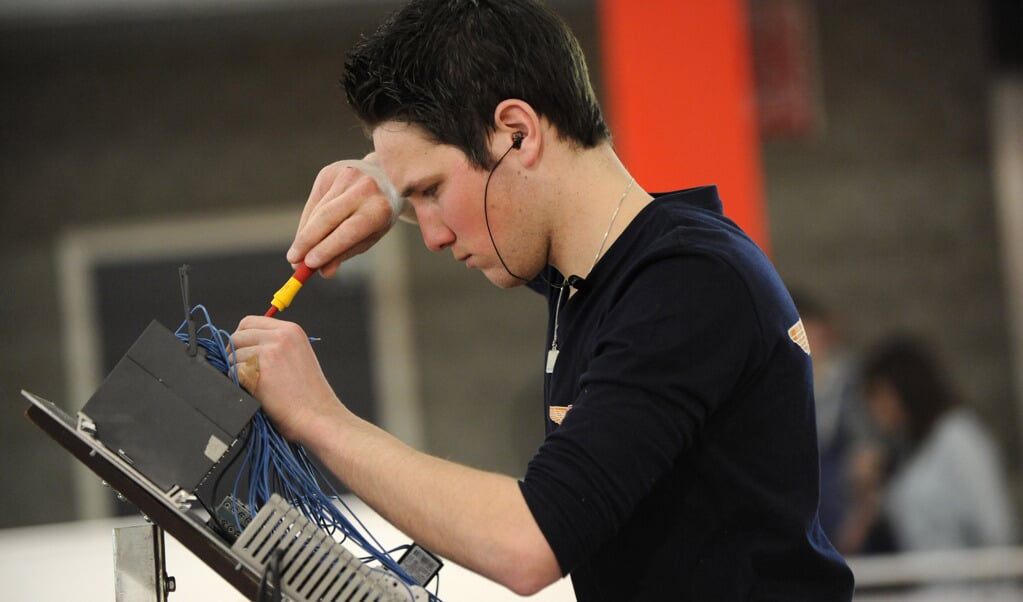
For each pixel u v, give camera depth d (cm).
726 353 374
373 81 414
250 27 1900
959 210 1914
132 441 367
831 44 1925
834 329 1587
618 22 1177
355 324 1944
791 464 401
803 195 1917
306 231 439
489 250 421
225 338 404
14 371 1908
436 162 411
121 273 1933
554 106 412
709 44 1171
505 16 411
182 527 368
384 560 398
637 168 1173
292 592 368
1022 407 1892
